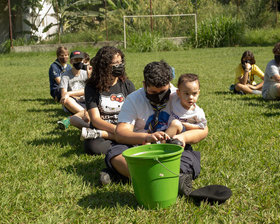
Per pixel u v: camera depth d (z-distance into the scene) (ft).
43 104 22.36
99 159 11.60
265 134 13.52
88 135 11.75
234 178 9.61
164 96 9.04
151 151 8.48
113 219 7.85
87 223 7.72
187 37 73.46
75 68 17.42
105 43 71.56
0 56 66.28
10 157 11.96
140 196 8.07
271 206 8.09
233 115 16.87
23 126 16.44
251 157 11.14
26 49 70.03
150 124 9.45
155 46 68.74
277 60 20.47
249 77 23.73
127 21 75.41
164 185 7.87
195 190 8.53
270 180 9.45
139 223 7.63
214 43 71.92
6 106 21.72
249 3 82.58
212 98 21.77
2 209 8.43
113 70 11.82
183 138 9.09
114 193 8.99
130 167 7.91
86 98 12.14
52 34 76.13
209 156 11.37
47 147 13.12
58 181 9.89
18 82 34.19
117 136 9.34
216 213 7.90
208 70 37.73
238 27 72.95
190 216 7.86
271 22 81.51
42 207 8.51
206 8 78.54
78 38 73.26
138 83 29.04
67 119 15.31
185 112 9.46
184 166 9.09
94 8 90.94
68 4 83.46
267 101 20.63
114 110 12.23
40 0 73.36
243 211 7.95
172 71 9.70
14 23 76.18
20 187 9.67
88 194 9.07
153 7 74.95
